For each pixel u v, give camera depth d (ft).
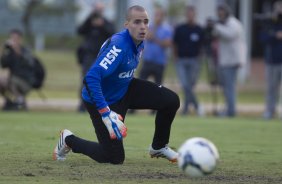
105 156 76.02
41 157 81.92
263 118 164.55
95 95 71.00
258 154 90.89
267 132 123.65
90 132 115.44
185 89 168.35
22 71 173.58
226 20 164.55
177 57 168.04
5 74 213.87
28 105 190.29
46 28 437.17
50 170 71.87
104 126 74.49
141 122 138.31
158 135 77.51
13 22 424.05
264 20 165.17
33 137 105.70
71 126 126.41
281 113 174.81
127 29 73.20
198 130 124.67
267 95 165.68
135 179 67.10
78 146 76.95
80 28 162.09
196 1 285.43
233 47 164.14
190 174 60.54
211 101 212.23
